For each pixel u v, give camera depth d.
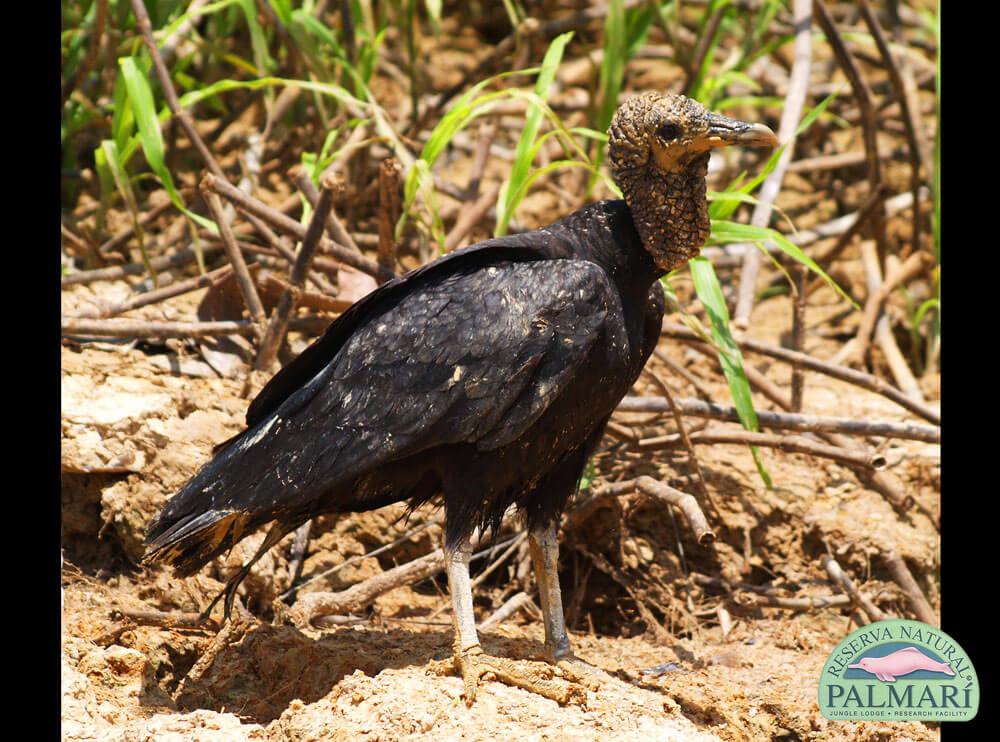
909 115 13.15
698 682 8.27
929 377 12.16
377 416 7.23
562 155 13.34
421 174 9.75
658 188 7.34
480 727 6.74
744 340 10.42
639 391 10.91
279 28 11.41
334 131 10.73
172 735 6.90
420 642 8.02
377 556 9.47
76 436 8.85
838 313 13.01
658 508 9.77
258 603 8.83
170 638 8.09
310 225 9.33
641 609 9.37
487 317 7.16
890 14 15.92
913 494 10.46
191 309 10.84
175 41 11.77
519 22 14.48
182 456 9.00
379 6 13.48
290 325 10.21
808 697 8.20
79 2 12.12
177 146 13.29
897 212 13.62
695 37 15.72
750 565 9.73
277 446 7.38
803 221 14.00
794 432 10.30
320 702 7.05
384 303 7.48
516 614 9.22
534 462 7.40
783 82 14.95
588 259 7.50
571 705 7.06
